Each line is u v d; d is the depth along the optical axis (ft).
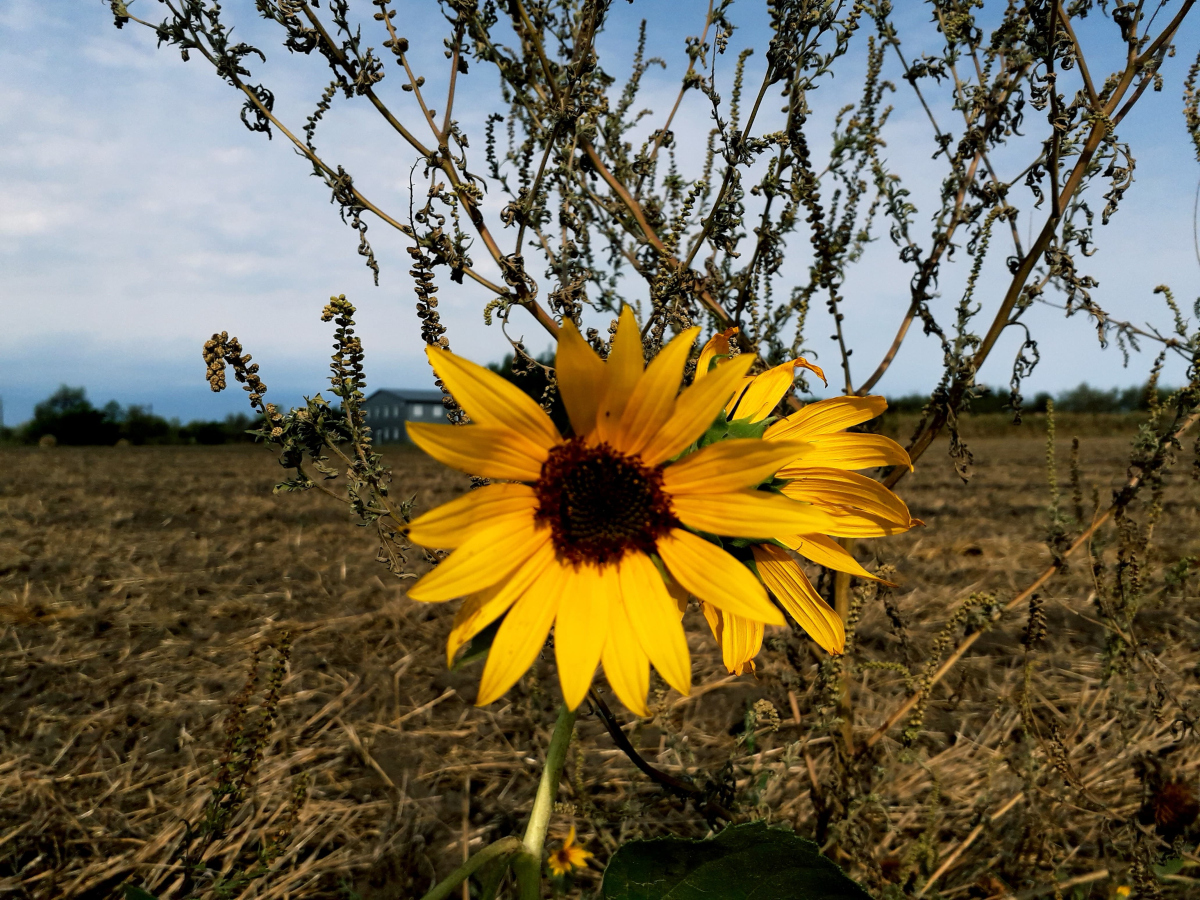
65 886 8.02
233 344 4.51
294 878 8.03
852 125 6.70
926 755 9.89
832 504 4.15
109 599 20.16
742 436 3.98
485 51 5.66
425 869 8.04
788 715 9.64
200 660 15.31
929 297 6.27
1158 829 7.32
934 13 6.29
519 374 5.15
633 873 4.16
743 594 3.38
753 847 4.03
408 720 12.10
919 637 14.85
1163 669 7.61
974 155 6.22
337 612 18.60
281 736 11.34
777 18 4.84
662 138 6.50
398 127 4.80
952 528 29.45
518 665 3.30
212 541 29.09
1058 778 8.44
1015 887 7.17
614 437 3.63
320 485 4.69
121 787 10.16
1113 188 5.50
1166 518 28.02
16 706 13.08
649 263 6.70
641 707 3.29
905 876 6.82
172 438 168.45
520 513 3.56
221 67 4.66
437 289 4.82
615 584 3.51
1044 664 13.38
